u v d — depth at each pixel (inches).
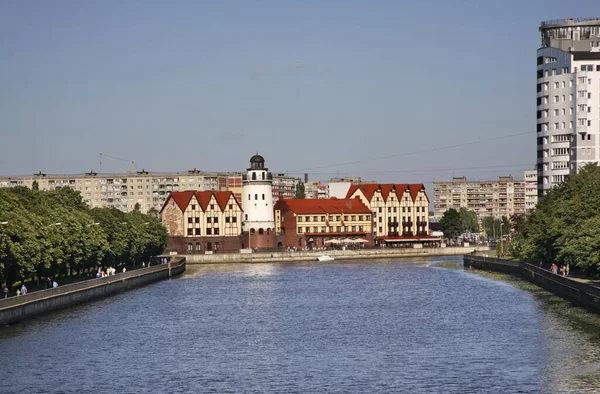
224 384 4347.9
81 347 5270.7
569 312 6269.7
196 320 6417.3
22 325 6058.1
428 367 4611.2
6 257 6363.2
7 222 6333.7
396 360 4805.6
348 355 4975.4
